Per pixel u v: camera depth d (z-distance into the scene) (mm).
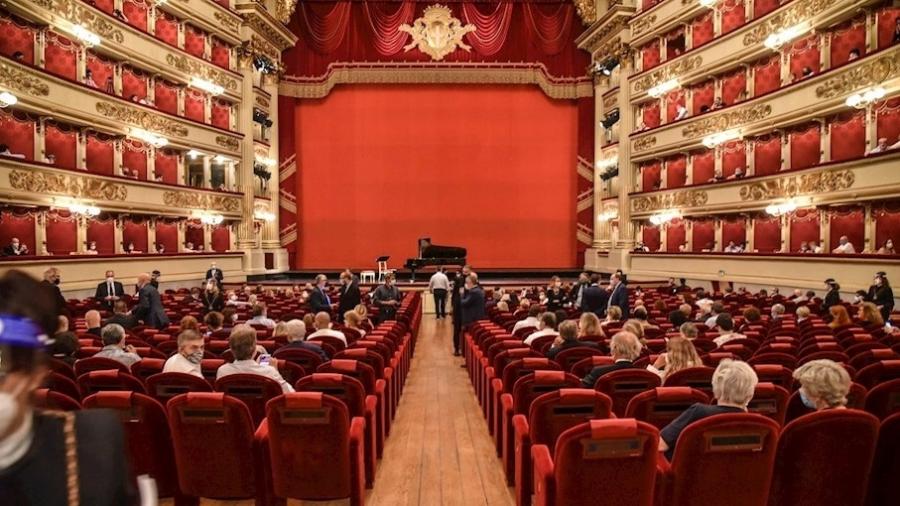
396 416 7820
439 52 28375
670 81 23812
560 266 29203
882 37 16766
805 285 17922
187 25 23172
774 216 20391
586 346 6414
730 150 22266
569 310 12211
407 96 29000
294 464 4207
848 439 3324
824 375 3619
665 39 24750
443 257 25594
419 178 29031
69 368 5406
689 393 4164
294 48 28391
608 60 26484
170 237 22609
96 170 19375
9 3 15562
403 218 29031
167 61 21547
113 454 1368
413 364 11789
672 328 9562
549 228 29172
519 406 5105
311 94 28469
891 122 16281
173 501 4852
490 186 29047
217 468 4242
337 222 28953
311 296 12578
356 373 5547
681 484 3307
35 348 1281
